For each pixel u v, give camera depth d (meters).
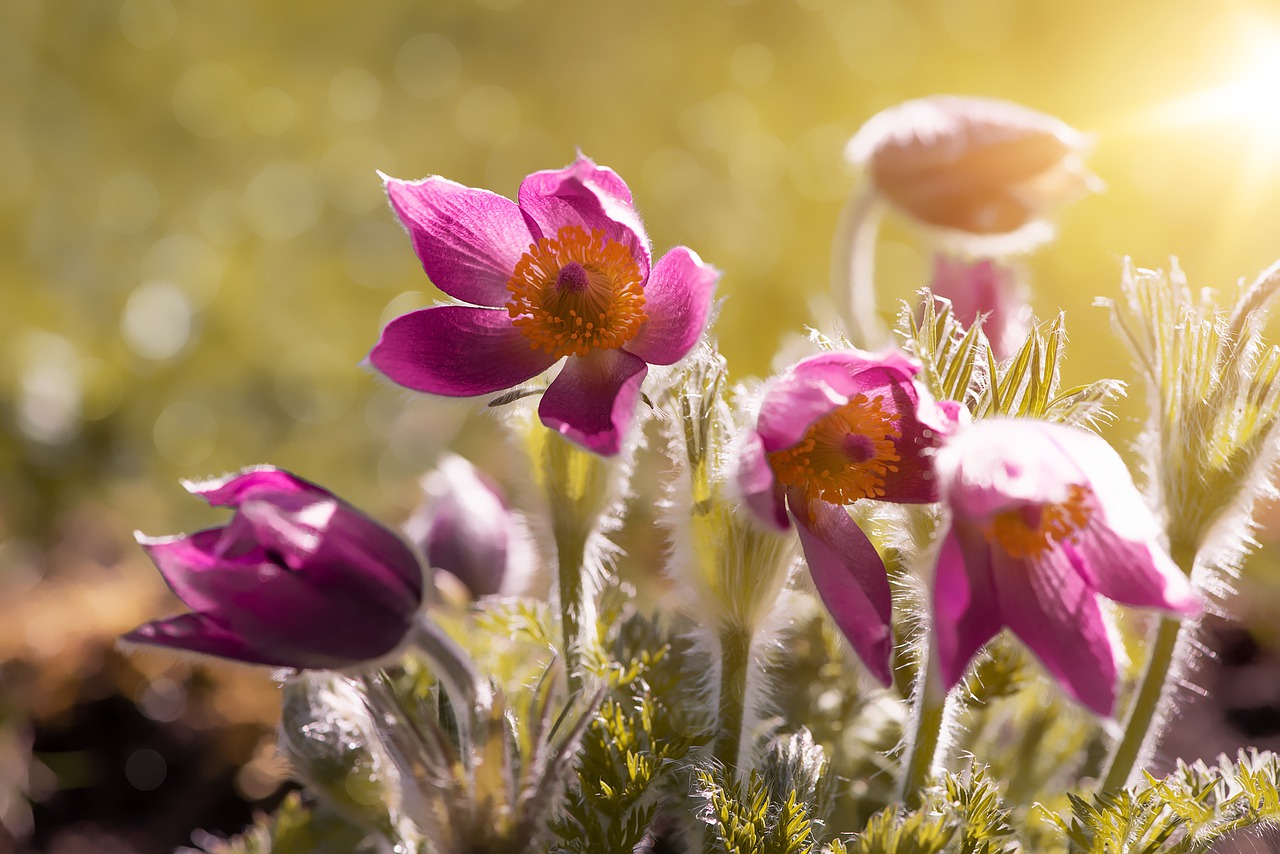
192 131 1.56
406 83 1.62
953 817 0.48
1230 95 1.28
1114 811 0.48
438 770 0.47
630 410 0.48
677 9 1.58
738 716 0.50
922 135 0.61
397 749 0.47
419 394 0.49
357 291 1.45
